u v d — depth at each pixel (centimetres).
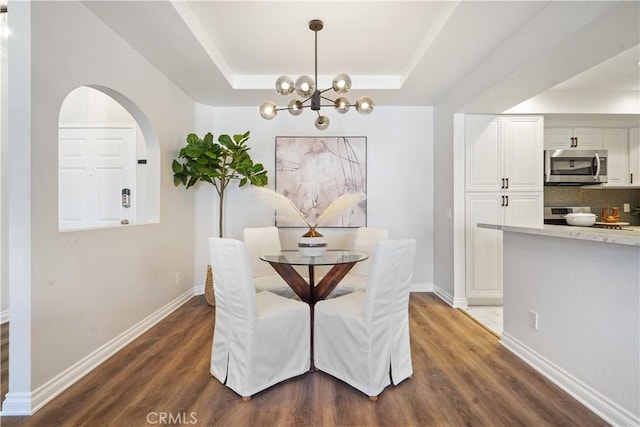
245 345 181
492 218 349
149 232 288
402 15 235
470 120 348
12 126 170
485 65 277
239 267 179
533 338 219
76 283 202
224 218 404
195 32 242
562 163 399
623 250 156
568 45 198
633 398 151
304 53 298
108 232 233
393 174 407
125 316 253
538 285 214
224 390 189
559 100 353
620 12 166
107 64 229
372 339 181
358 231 328
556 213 431
